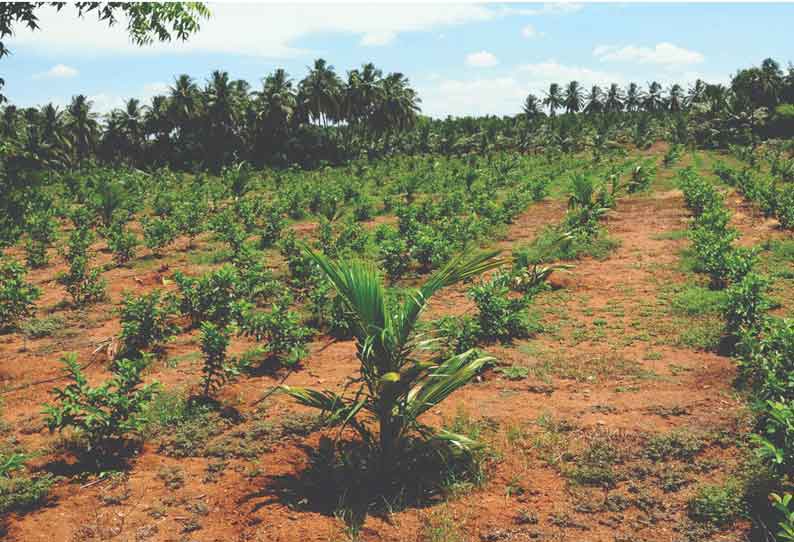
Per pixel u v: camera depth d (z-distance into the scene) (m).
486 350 8.50
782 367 6.02
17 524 4.64
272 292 11.47
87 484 5.25
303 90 66.75
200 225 19.86
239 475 5.43
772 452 4.43
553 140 71.19
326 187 31.97
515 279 11.79
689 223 18.27
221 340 6.98
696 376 7.32
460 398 6.97
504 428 6.17
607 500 4.89
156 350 8.89
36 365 8.40
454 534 4.46
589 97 121.94
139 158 65.25
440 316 10.44
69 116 67.06
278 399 7.09
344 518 4.68
